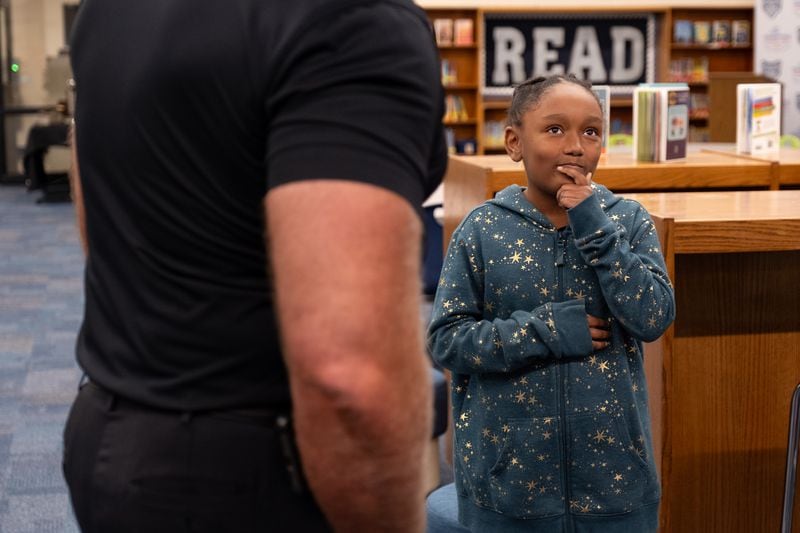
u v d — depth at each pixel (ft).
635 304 6.14
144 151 3.35
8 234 34.58
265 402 3.31
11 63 53.67
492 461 6.48
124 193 3.43
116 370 3.48
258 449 3.29
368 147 2.96
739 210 8.25
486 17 39.24
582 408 6.31
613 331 6.40
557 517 6.39
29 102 54.19
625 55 39.73
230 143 3.22
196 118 3.25
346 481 2.92
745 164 12.14
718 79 25.86
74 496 3.58
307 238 2.86
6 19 53.42
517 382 6.39
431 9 39.01
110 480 3.39
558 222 6.52
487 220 6.64
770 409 8.82
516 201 6.63
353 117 2.99
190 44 3.25
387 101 3.04
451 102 39.75
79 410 3.61
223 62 3.18
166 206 3.33
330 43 3.06
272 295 3.29
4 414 15.66
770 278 8.66
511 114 6.72
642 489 6.44
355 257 2.84
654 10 39.19
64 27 54.29
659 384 8.11
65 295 25.02
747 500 8.87
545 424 6.34
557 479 6.38
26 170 44.01
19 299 24.54
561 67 39.58
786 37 32.60
